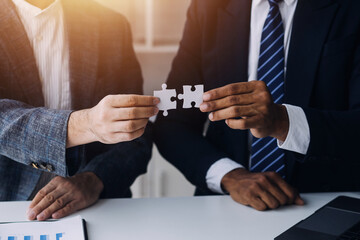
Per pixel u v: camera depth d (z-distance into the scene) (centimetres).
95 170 128
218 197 124
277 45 139
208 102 101
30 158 110
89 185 120
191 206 117
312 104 137
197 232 100
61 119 106
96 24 147
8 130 109
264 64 140
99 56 147
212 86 149
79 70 141
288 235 93
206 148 144
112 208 114
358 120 119
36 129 107
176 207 116
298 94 136
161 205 117
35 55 138
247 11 145
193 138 148
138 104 96
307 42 136
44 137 106
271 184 118
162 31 286
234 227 103
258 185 117
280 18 140
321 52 135
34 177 131
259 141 140
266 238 97
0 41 128
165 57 293
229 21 147
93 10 150
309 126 113
